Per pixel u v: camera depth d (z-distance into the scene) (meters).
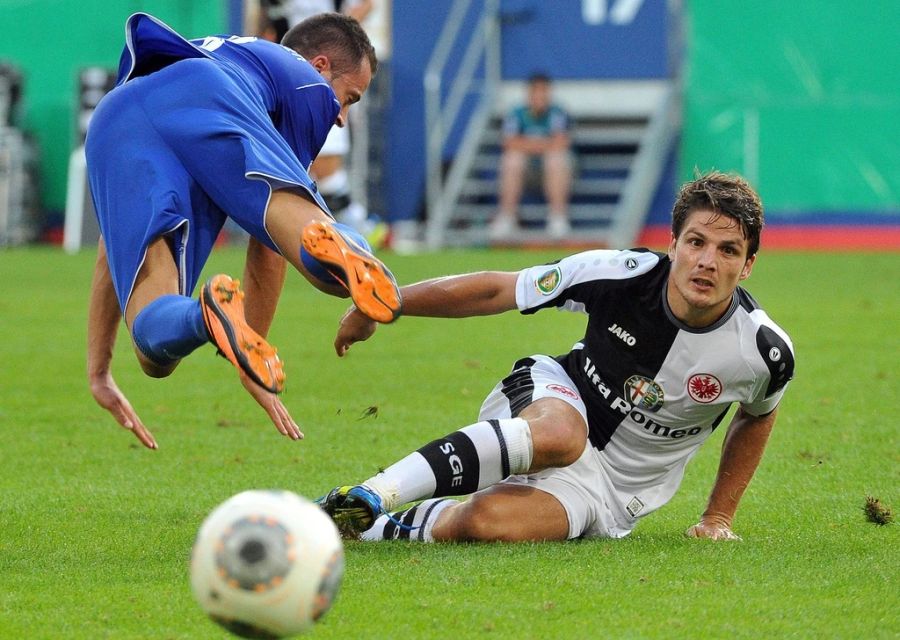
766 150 77.31
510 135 73.56
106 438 24.12
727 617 12.75
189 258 15.61
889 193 76.88
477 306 16.55
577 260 16.45
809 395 28.69
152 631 12.39
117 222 15.49
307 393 29.19
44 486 19.95
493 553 15.24
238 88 16.02
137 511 18.16
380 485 15.08
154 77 16.05
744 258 15.32
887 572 14.55
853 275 59.69
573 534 16.14
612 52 78.06
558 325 43.06
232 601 10.77
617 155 79.44
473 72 78.81
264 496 11.16
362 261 13.66
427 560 14.86
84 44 79.56
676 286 15.66
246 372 13.21
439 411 26.89
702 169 77.69
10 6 79.50
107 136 15.87
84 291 52.28
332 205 66.81
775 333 15.98
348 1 76.94
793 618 12.75
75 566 14.88
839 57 76.38
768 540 16.34
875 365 33.03
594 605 13.12
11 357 34.78
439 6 78.06
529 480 16.19
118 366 33.72
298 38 18.64
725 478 16.94
